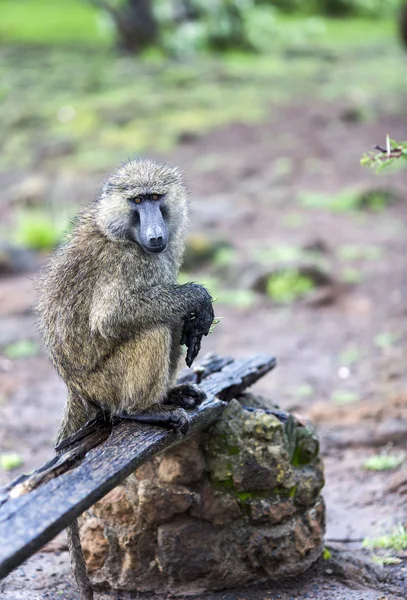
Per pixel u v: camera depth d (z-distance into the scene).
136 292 6.93
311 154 25.78
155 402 6.95
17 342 14.50
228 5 39.16
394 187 22.89
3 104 30.56
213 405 7.22
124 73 33.69
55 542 8.41
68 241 7.40
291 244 18.56
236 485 7.36
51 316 7.18
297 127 28.17
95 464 6.20
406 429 10.54
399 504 9.05
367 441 10.52
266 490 7.44
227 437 7.38
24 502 5.74
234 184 23.66
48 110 29.69
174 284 7.17
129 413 6.96
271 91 32.00
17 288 16.75
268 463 7.40
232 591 7.47
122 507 7.40
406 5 40.12
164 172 7.38
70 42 40.03
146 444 6.48
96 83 32.41
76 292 7.04
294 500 7.57
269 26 40.50
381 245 18.84
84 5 49.69
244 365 8.47
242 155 25.73
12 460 10.24
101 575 7.56
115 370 6.97
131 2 36.53
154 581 7.47
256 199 22.47
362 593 7.39
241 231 19.88
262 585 7.54
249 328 15.04
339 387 12.50
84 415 7.30
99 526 7.49
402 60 37.88
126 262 6.99
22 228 19.27
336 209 21.48
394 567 7.82
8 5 50.38
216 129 27.92
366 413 11.19
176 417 6.78
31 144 27.36
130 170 7.29
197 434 7.33
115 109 29.39
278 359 13.68
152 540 7.43
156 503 7.27
